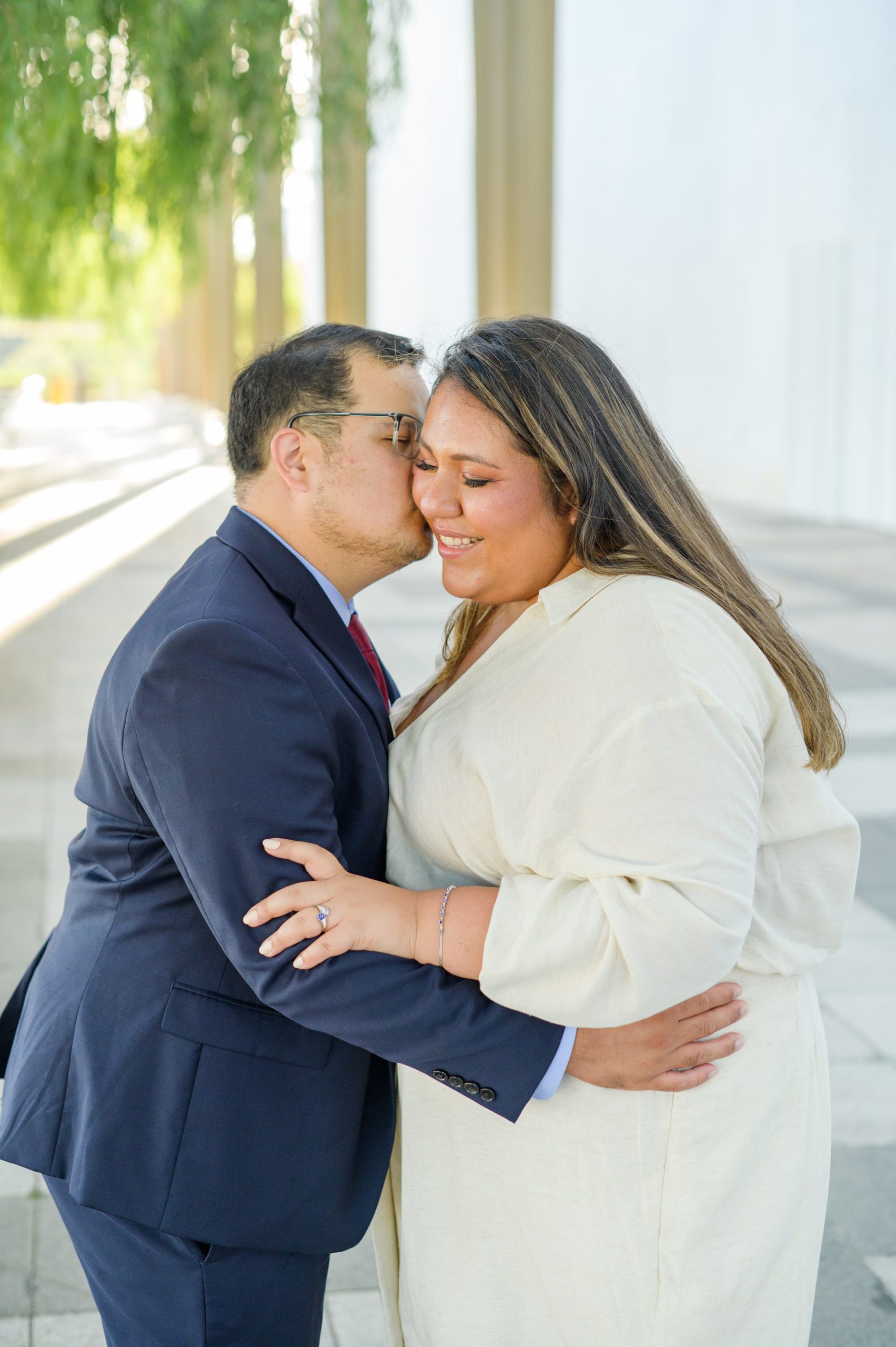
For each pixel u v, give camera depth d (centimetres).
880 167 1177
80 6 483
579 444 133
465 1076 137
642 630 130
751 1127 142
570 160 1805
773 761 142
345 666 152
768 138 1354
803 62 1277
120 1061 144
